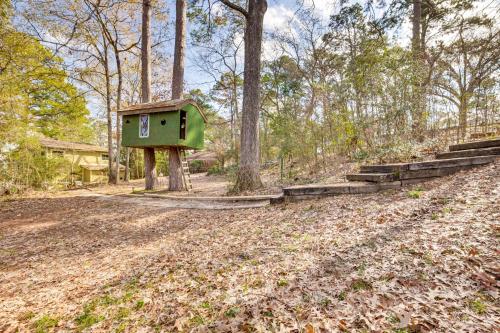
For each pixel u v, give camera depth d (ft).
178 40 37.86
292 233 13.05
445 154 17.81
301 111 43.52
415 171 16.33
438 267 7.86
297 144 34.55
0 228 22.40
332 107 30.71
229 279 9.47
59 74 49.08
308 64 68.13
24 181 42.52
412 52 24.66
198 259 11.90
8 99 37.32
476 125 24.57
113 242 17.24
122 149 83.61
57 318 8.45
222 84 76.69
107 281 11.08
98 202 32.40
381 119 25.14
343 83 30.42
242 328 6.66
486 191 11.82
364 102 28.12
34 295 10.46
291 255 10.54
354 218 13.12
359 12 37.68
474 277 7.13
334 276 8.50
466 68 26.66
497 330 5.40
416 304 6.58
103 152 78.64
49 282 11.72
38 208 30.09
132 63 66.95
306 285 8.25
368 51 28.07
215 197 27.12
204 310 7.82
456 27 34.99
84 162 73.67
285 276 9.02
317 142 32.50
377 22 29.25
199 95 96.17
